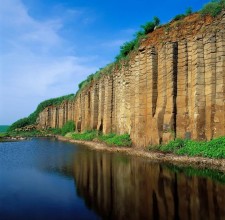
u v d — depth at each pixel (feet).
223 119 67.56
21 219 36.94
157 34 96.78
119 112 128.88
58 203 42.96
